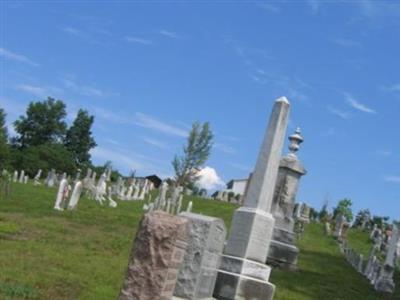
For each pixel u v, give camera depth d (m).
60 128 109.69
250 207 16.44
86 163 110.06
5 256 15.08
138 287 9.20
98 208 34.94
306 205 49.22
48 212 28.22
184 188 82.31
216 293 15.09
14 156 87.69
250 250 15.87
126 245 21.72
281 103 17.36
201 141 84.62
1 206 28.34
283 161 27.53
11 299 10.78
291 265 25.75
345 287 24.02
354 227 73.00
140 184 59.12
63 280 13.35
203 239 12.48
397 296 25.41
